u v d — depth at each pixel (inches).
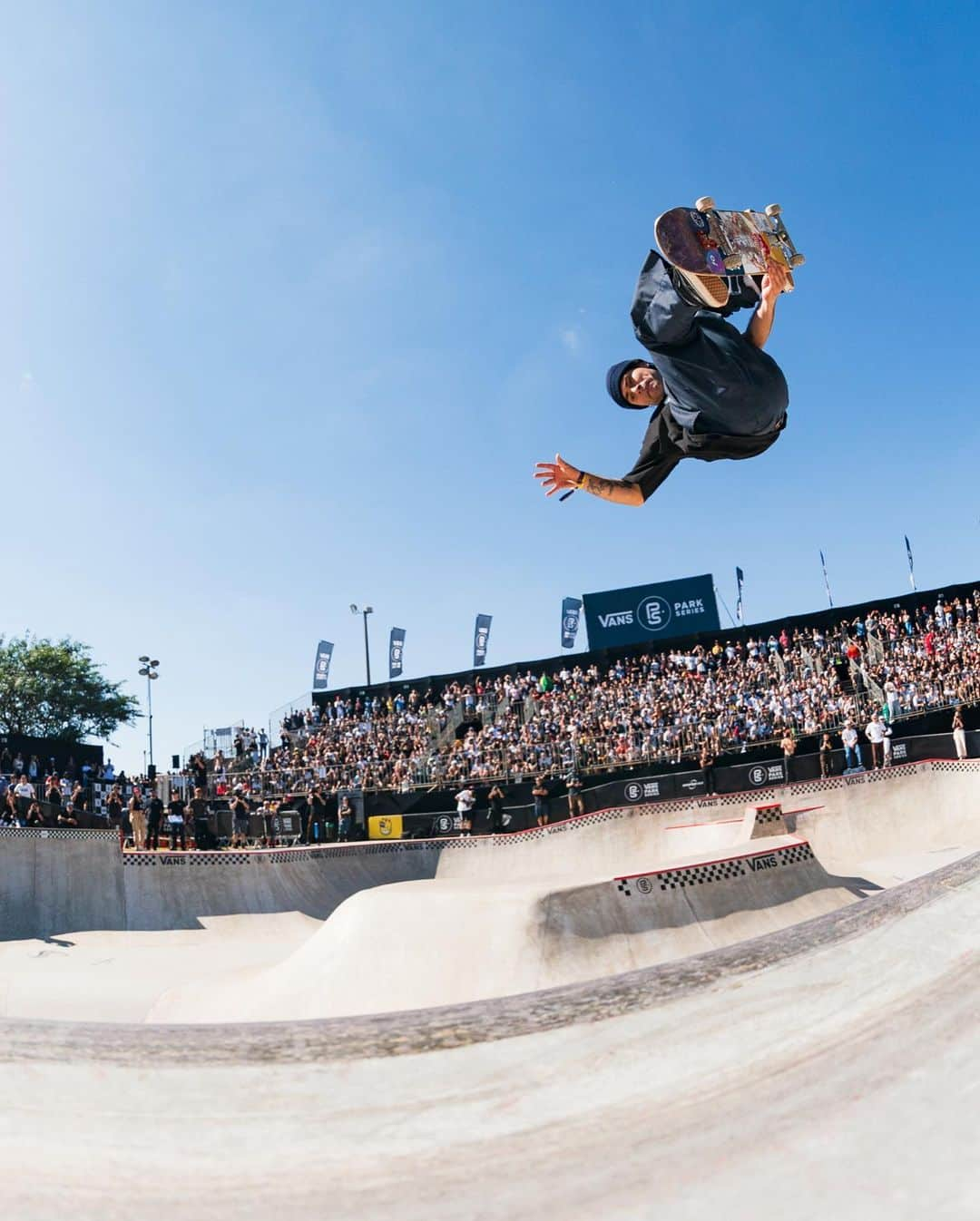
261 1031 163.6
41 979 643.5
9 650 2146.9
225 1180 135.0
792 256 182.1
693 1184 125.5
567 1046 157.3
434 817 1294.3
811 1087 143.6
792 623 1418.6
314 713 1690.5
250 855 1015.0
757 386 177.6
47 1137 146.3
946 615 1295.5
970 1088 136.9
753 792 1109.1
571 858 1160.8
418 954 491.2
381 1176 133.3
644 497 210.1
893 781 1043.9
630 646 1510.8
